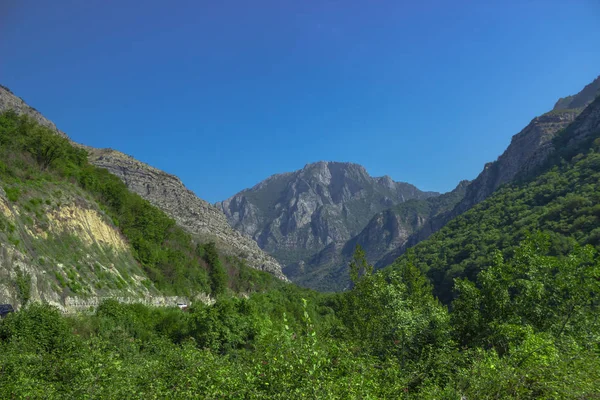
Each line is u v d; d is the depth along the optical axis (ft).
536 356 38.78
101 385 38.86
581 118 431.02
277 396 29.60
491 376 36.91
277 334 34.91
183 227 429.38
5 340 66.33
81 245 150.41
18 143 165.17
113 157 476.95
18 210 124.67
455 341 60.13
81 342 69.51
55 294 113.39
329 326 71.61
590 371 36.06
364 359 46.11
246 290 332.80
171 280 220.84
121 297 148.36
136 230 224.12
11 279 97.45
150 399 35.76
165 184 495.82
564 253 194.08
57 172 186.60
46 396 37.22
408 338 59.67
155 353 85.46
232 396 32.22
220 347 94.38
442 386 47.06
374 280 75.61
